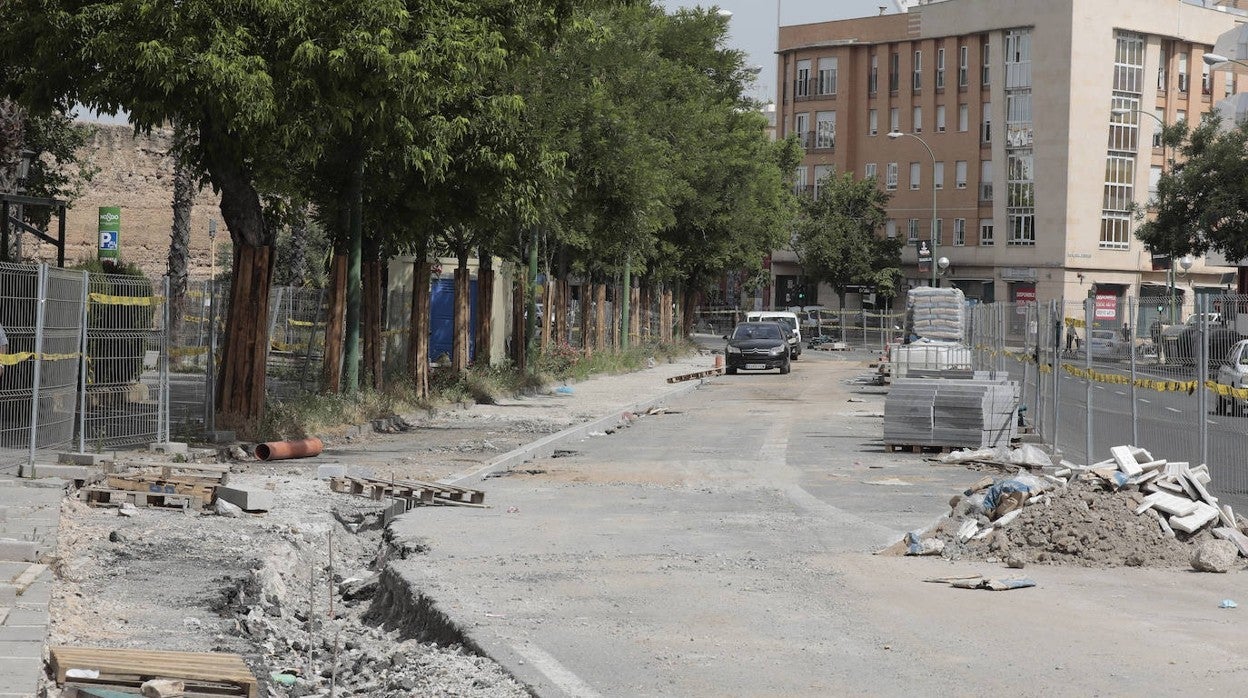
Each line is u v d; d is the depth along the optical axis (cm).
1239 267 5797
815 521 1411
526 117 2652
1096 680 751
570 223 3688
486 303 3638
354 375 2552
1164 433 1736
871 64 10050
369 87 1989
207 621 934
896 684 744
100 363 1761
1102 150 9050
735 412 3234
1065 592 1025
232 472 1747
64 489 1406
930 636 867
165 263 5531
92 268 2311
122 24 1912
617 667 782
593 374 4666
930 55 9681
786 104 10475
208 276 5456
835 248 9544
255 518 1380
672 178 4322
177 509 1408
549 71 3195
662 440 2470
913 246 9800
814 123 10312
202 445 1925
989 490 1280
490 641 845
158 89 1939
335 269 2528
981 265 9444
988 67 9356
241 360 2091
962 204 9556
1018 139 9225
